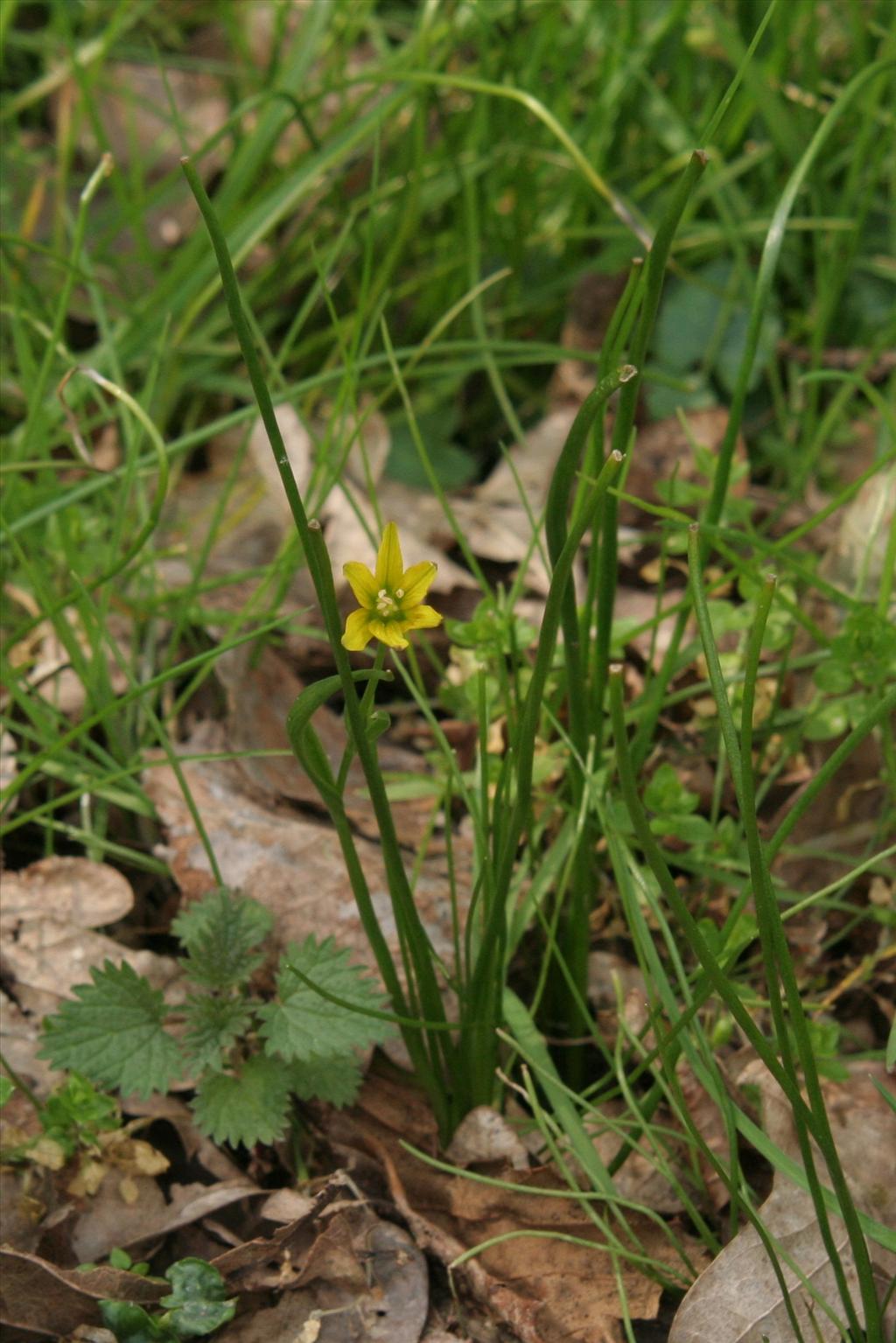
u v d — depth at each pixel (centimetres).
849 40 186
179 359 168
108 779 149
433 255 186
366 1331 143
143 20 211
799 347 174
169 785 153
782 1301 141
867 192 166
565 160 173
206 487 167
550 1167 145
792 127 168
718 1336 141
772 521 161
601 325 177
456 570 162
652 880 150
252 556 164
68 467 153
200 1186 145
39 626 159
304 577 163
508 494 167
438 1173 146
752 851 134
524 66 182
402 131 183
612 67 175
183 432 173
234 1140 144
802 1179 141
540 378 182
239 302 132
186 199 194
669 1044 142
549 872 148
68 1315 142
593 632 159
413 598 134
